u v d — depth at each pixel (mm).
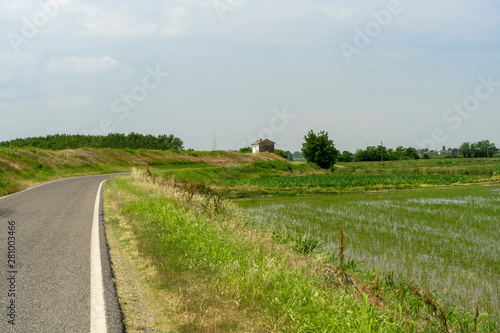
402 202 24531
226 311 4363
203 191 18797
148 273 5496
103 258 6203
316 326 4086
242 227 10383
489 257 10547
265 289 5059
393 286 7508
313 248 9594
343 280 6559
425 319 5871
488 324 5953
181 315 4082
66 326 3660
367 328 4035
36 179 26984
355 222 16406
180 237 8008
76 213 11188
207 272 5887
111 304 4266
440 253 10969
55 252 6551
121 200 14023
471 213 19219
